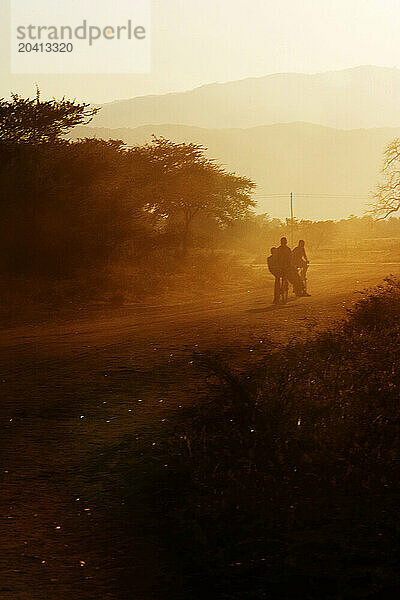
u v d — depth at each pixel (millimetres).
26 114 49406
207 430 12555
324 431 12141
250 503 9352
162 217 74375
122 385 16828
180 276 52156
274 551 8023
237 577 7480
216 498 9609
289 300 37500
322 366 16047
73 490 10211
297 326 26375
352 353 17859
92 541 8500
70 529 8852
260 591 7172
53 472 10961
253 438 11766
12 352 21641
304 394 13883
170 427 13117
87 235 50125
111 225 52125
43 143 50406
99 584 7430
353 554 7855
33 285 41781
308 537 8336
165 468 10875
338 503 9367
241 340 23047
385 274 62469
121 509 9492
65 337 24828
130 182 59469
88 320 30719
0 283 41531
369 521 8742
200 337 23906
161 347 21984
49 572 7684
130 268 51812
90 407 14820
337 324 26062
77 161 50969
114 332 25812
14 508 9508
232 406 13406
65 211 49062
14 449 12078
